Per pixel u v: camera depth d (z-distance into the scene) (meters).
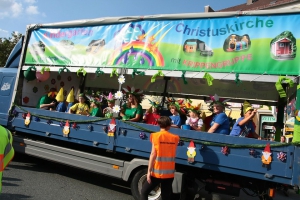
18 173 6.86
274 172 4.25
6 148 2.61
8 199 5.06
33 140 7.13
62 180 6.67
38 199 5.23
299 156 4.13
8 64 8.62
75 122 6.24
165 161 4.39
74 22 6.87
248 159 4.44
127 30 6.06
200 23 5.31
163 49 5.57
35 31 7.65
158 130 5.13
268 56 4.66
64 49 6.96
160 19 5.71
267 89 6.75
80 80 9.25
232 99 7.23
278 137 6.61
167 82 7.90
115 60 6.11
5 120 7.68
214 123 5.23
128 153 5.48
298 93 4.33
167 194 4.42
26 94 7.89
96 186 6.50
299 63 4.43
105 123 5.80
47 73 7.67
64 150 6.40
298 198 7.18
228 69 4.94
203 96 7.49
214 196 6.55
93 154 6.04
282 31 4.60
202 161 4.76
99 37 6.44
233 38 4.96
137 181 5.34
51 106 7.97
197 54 5.23
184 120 6.39
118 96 5.83
